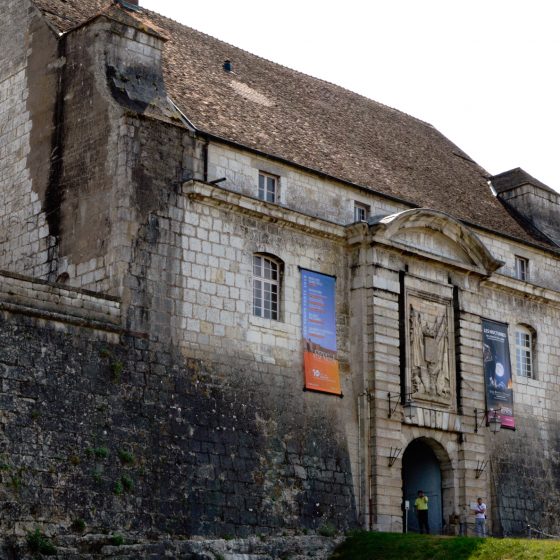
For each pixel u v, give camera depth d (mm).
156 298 31469
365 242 37000
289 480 33375
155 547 29219
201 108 35781
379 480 35562
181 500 30359
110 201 31797
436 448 38844
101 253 31672
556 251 46000
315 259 36344
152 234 31828
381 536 33719
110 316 30344
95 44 33625
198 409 31578
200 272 32750
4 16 37812
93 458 28828
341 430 35562
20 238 34750
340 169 39094
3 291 28281
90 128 33156
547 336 44594
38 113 35312
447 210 42438
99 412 29312
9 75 36906
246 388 33031
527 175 48438
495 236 43562
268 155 35594
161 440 30438
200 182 32844
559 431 44094
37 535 27141
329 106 44812
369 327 36594
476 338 40688
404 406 36844
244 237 34219
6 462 27109
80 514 28172
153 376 30781
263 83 42062
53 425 28266
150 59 34188
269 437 33250
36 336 28562
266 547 31844
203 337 32344
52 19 35969
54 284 29344
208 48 41719
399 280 37812
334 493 34594
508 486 40750
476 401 39938
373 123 46594
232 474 31812
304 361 34969
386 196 39500
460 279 40406
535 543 30984
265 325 34156
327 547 33562
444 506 38719
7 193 35750
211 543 30469
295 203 36406
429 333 38562
